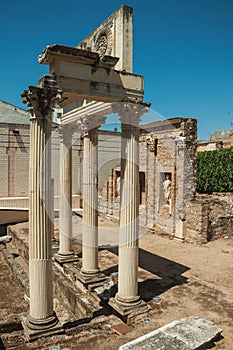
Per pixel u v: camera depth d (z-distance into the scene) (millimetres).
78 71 7266
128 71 8008
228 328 7270
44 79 6820
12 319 7535
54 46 6770
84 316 8789
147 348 5605
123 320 7805
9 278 12445
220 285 10086
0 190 23531
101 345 6441
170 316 7875
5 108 26344
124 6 7930
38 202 6953
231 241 15867
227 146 28547
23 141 24375
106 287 9617
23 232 18109
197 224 15336
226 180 18969
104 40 8836
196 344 5812
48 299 7129
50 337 6812
